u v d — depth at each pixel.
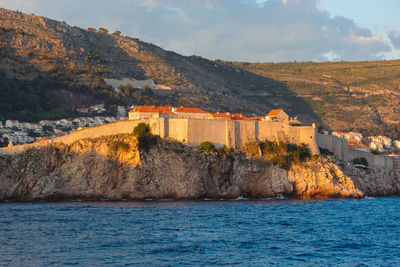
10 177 126.12
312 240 74.12
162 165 127.00
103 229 79.19
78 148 128.75
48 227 80.50
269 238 74.88
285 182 135.38
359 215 102.69
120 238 72.25
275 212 104.19
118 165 126.25
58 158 129.00
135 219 90.00
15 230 77.56
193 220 90.19
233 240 72.62
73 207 108.00
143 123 133.88
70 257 60.59
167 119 135.62
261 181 135.62
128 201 121.75
